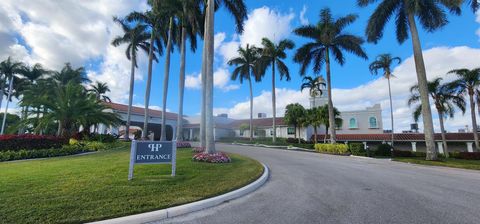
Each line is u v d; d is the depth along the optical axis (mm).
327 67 25609
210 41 13648
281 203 5754
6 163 11109
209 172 8609
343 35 25656
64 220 4145
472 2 17672
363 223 4473
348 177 9352
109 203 5016
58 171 8195
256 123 47719
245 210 5238
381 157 20922
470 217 4816
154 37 27438
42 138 15000
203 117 16562
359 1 21328
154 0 22266
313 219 4684
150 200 5297
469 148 30406
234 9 17172
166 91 22766
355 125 39750
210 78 13141
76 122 19828
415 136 33656
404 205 5617
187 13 19188
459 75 26156
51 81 31609
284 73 34094
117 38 30281
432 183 8539
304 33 26312
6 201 4934
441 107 26656
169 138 48250
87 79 41344
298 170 10852
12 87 41969
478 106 26109
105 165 9539
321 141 38406
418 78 19141
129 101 29766
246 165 10641
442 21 19156
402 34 22281
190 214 4977
